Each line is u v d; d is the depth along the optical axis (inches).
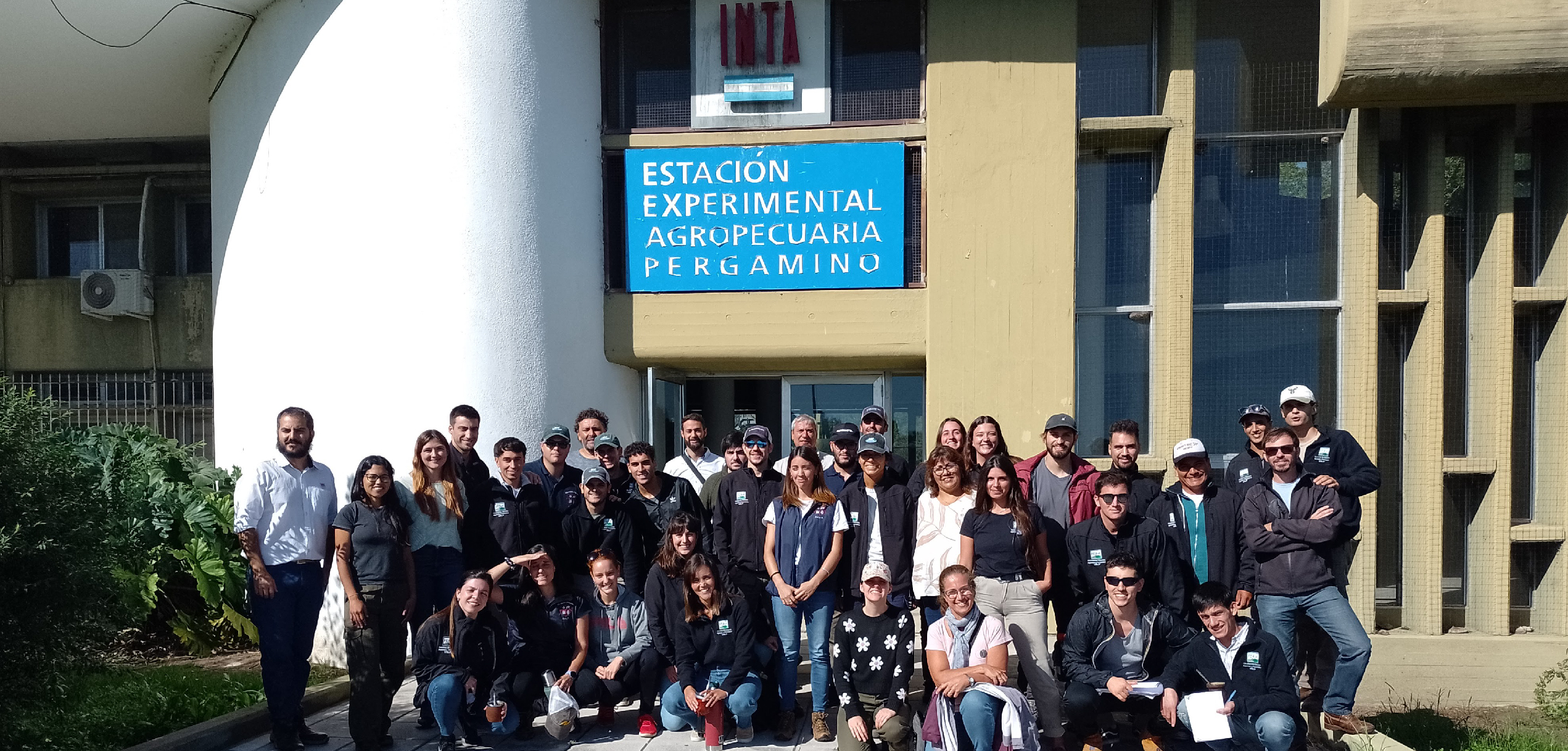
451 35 288.4
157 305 424.2
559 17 303.0
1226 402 298.5
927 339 299.0
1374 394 287.1
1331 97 275.1
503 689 212.5
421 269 288.4
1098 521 216.2
